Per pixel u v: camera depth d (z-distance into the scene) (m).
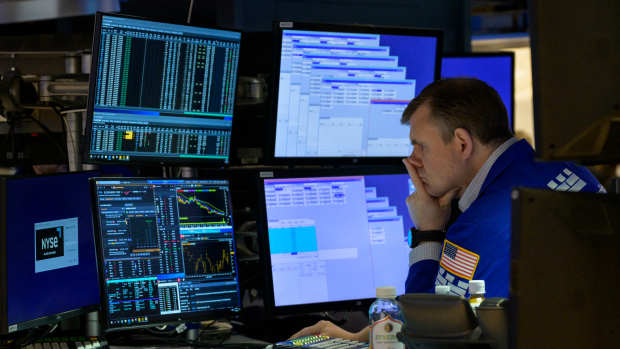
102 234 1.70
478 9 4.89
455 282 1.58
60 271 1.72
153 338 1.86
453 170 1.67
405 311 1.02
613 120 0.84
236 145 2.24
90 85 1.78
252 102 2.19
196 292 1.83
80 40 2.40
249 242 2.15
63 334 1.83
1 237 1.56
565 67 0.84
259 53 2.28
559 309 0.87
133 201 1.75
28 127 2.28
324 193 2.02
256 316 2.05
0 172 2.08
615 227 0.91
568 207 0.88
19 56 2.37
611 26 0.84
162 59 1.87
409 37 2.18
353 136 2.20
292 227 1.97
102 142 1.83
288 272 1.96
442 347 0.99
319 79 2.12
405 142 2.26
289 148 2.15
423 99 1.70
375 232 2.06
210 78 1.95
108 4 2.61
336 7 3.28
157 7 2.62
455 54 2.74
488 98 1.66
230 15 2.99
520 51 5.04
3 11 2.71
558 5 0.83
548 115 0.84
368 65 2.16
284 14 3.18
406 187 2.10
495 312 0.96
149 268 1.76
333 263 2.00
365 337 1.67
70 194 1.77
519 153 1.63
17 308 1.59
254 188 2.16
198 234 1.86
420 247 1.76
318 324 1.78
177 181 1.84
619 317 0.90
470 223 1.59
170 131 1.92
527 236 0.86
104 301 1.67
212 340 1.88
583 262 0.88
